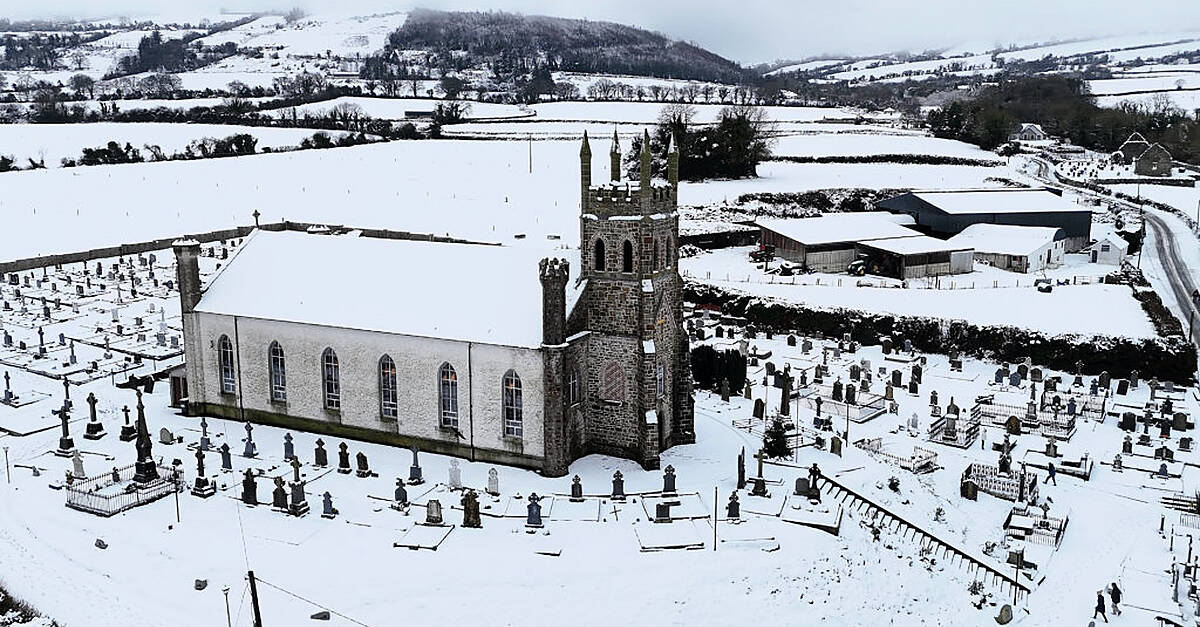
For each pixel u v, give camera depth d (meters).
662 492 62.94
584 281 66.44
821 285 124.62
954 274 134.50
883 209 165.50
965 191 168.50
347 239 75.56
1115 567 60.56
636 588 52.22
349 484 64.12
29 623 49.97
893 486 67.06
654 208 65.38
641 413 66.31
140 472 62.59
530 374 64.31
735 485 64.56
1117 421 84.75
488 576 53.00
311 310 70.94
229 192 192.62
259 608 48.97
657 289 66.19
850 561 56.53
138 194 189.12
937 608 55.25
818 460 70.25
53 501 62.31
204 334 74.75
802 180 195.00
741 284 125.69
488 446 67.12
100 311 114.50
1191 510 67.56
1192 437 80.44
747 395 84.81
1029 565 60.22
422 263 71.62
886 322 109.12
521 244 73.12
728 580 53.28
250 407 74.75
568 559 54.69
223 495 62.81
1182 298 121.06
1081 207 158.38
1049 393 91.19
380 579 52.75
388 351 68.44
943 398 90.12
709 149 193.62
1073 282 125.88
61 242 155.12
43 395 83.31
